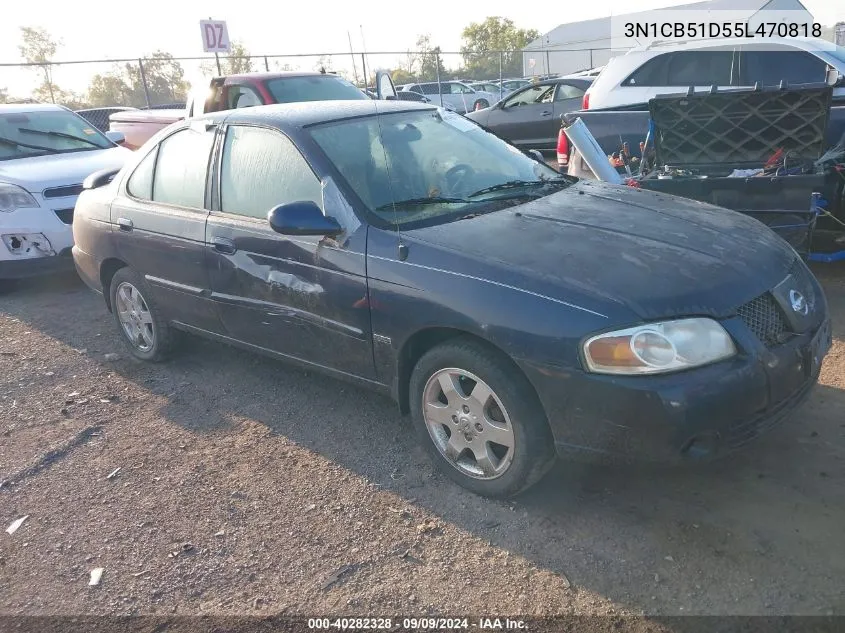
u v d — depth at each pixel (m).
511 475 3.06
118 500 3.46
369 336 3.45
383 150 3.90
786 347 2.89
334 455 3.72
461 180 3.94
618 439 2.75
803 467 3.24
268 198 3.90
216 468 3.69
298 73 10.01
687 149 5.72
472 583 2.73
